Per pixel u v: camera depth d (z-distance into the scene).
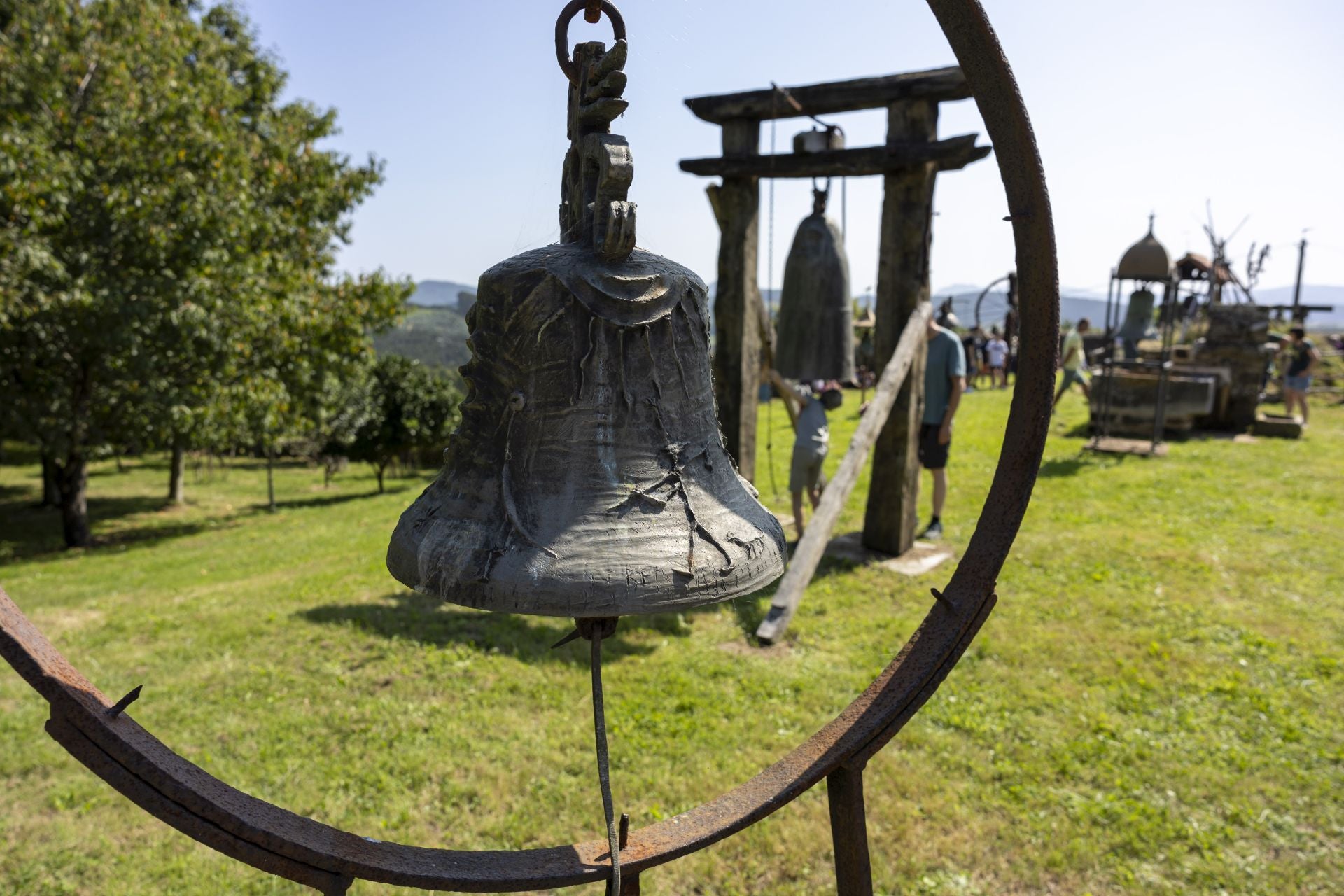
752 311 7.69
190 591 8.67
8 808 4.22
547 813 4.01
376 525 13.47
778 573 1.80
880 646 5.70
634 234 1.63
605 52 1.76
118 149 13.24
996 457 12.12
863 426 6.85
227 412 15.48
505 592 1.55
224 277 14.59
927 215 7.04
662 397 1.74
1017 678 5.13
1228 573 6.96
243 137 16.53
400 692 5.23
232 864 3.80
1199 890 3.42
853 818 1.93
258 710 5.06
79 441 14.32
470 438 1.75
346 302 18.47
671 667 5.46
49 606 8.21
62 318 12.86
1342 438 13.92
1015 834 3.76
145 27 15.09
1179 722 4.62
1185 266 22.66
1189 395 13.74
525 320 1.68
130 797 1.54
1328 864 3.53
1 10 13.73
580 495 1.65
